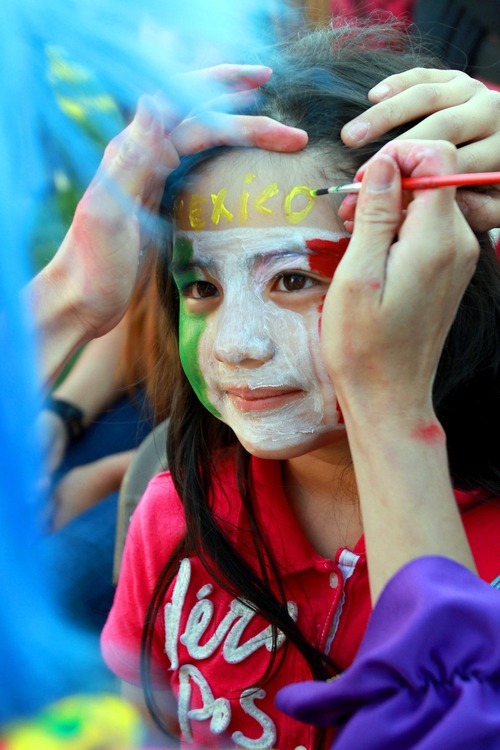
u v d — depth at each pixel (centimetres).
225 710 109
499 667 70
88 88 71
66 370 205
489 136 98
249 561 112
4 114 53
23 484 44
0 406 45
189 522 115
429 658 70
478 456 108
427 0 186
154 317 162
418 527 77
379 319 78
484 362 110
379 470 79
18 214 50
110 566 169
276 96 104
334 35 126
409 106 97
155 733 113
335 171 98
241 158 100
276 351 100
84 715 53
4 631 46
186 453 119
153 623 118
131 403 204
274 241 98
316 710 74
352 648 105
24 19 59
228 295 101
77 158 82
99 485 189
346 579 106
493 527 105
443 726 67
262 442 101
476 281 109
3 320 47
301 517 113
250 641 110
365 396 81
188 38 91
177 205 104
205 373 106
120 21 75
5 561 44
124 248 100
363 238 79
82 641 57
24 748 48
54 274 101
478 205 97
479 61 186
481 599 72
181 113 97
